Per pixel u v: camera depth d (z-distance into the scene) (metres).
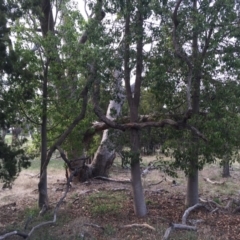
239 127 10.10
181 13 10.38
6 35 9.99
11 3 10.46
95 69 10.59
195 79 10.95
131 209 12.74
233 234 10.05
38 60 11.60
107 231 10.23
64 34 11.66
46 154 12.69
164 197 14.81
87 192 15.64
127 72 11.15
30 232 9.52
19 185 17.09
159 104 11.98
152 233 10.08
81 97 11.79
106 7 10.18
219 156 10.70
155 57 10.78
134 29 10.37
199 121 10.56
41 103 11.97
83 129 12.73
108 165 18.70
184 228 10.12
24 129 12.53
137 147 11.41
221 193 15.75
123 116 12.39
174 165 11.24
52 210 12.72
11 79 10.61
